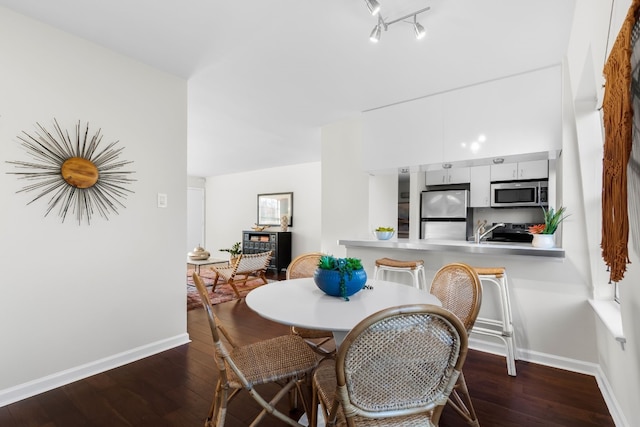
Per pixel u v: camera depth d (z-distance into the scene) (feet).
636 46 2.83
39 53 6.59
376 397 3.44
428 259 9.71
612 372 6.02
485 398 6.46
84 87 7.23
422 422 3.79
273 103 10.83
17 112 6.33
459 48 7.38
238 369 4.64
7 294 6.21
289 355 5.31
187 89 9.60
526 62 7.95
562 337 7.80
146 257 8.36
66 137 6.97
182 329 9.16
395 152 10.66
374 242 10.33
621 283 4.68
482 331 8.05
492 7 5.96
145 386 6.86
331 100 10.51
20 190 6.37
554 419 5.79
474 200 14.47
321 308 5.04
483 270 7.84
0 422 5.65
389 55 7.71
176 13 6.26
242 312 12.51
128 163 8.00
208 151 18.11
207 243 28.37
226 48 7.54
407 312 3.14
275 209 23.72
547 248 7.88
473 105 9.21
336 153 12.81
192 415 5.89
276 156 19.42
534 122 8.29
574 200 7.71
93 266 7.39
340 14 6.22
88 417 5.81
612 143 3.48
